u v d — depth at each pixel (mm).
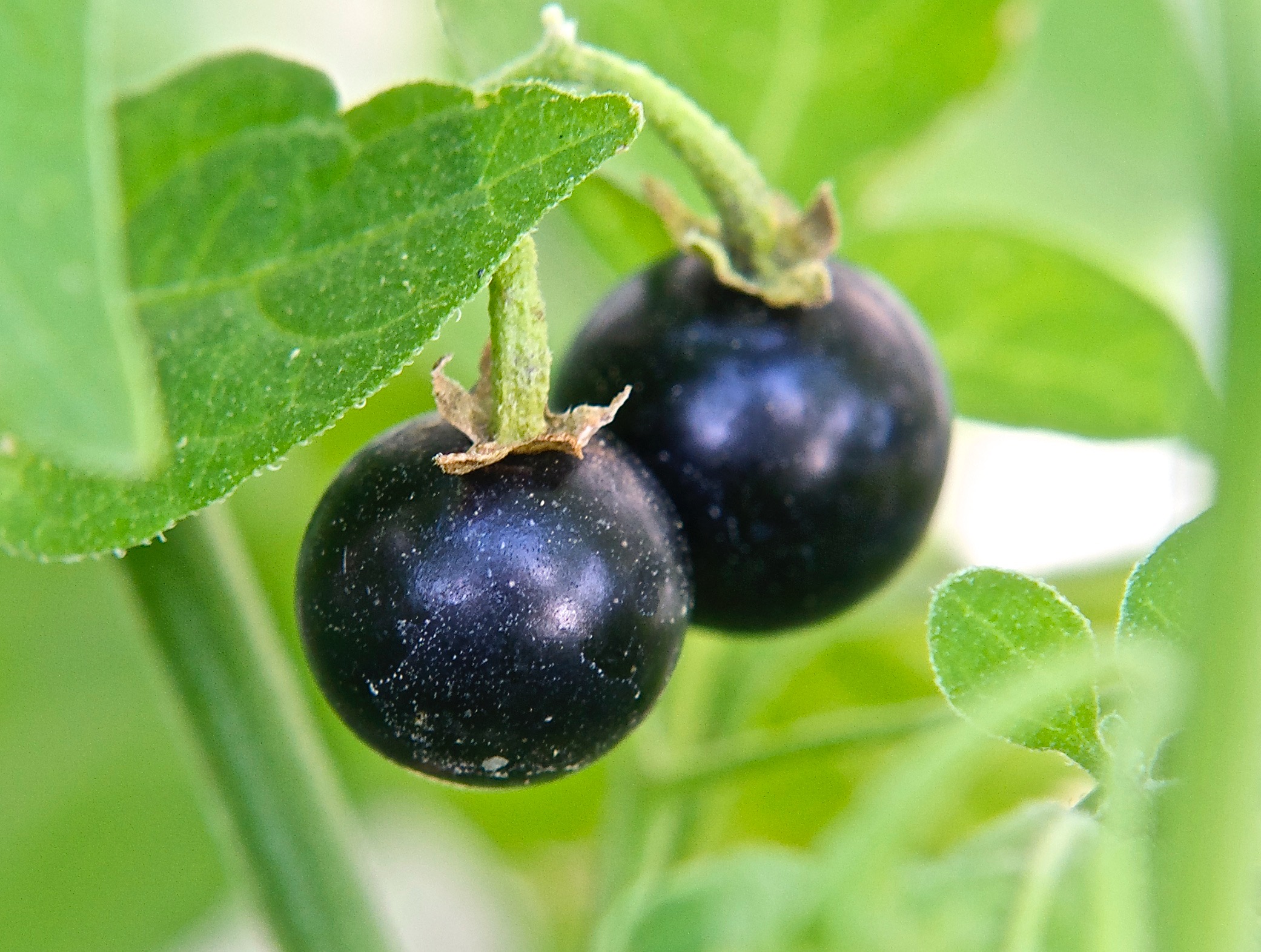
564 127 57
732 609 69
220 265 58
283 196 58
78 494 58
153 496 58
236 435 58
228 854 73
